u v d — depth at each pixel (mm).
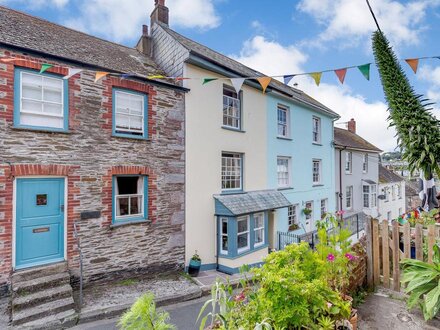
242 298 2908
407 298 4164
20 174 5656
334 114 15414
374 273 4688
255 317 2504
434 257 3959
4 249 5453
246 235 9266
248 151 10320
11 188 5590
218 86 9273
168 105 7965
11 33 6336
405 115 3961
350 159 18250
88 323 5008
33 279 5492
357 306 4035
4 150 5520
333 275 3461
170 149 7941
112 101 7008
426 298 3404
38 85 6047
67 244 6184
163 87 7883
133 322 2100
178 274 7699
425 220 5855
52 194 6129
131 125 7383
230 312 2639
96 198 6602
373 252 4734
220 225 8789
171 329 2826
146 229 7375
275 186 11516
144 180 7500
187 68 8352
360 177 19234
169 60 8961
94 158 6605
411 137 3910
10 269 5500
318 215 14133
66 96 6328
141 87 7457
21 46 5754
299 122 13109
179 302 6094
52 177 6133
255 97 10766
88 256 6445
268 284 2551
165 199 7773
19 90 5789
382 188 22000
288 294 2498
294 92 14625
